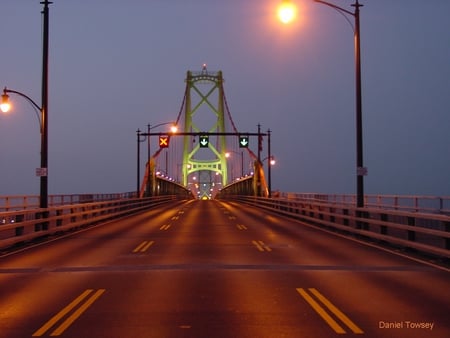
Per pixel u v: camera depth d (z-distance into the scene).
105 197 53.97
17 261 16.06
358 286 11.79
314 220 31.12
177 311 9.49
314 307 9.78
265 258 16.41
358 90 24.80
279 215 41.94
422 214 16.83
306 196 49.53
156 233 25.55
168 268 14.41
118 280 12.63
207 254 17.39
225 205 67.19
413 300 10.38
